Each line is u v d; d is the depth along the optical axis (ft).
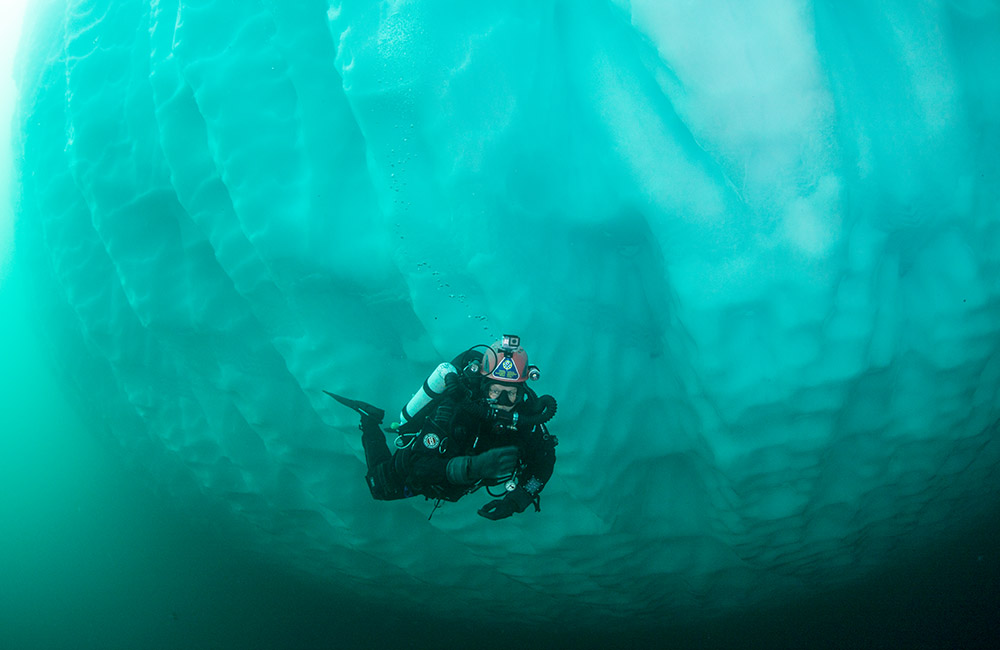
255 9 16.46
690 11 12.67
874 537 22.31
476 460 7.59
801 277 14.24
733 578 23.20
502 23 14.17
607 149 15.05
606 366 17.11
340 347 17.71
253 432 22.86
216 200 17.57
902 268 16.47
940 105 14.55
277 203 16.31
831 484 19.16
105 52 19.79
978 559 30.19
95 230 22.47
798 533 19.52
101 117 19.60
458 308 15.49
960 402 17.47
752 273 14.37
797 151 13.42
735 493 17.90
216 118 16.22
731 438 16.49
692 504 20.34
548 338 15.90
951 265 16.01
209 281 19.61
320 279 16.87
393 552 23.57
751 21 12.78
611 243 16.46
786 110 13.10
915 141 14.80
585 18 14.88
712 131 13.23
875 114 14.82
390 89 13.89
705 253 14.47
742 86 12.92
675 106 13.46
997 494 24.17
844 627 31.83
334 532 25.38
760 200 13.85
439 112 13.96
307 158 16.12
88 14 20.44
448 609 28.76
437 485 8.37
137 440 29.27
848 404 16.76
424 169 14.61
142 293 20.01
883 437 18.22
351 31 14.10
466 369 8.41
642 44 13.58
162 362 23.45
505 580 25.00
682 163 14.19
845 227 14.08
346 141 16.07
